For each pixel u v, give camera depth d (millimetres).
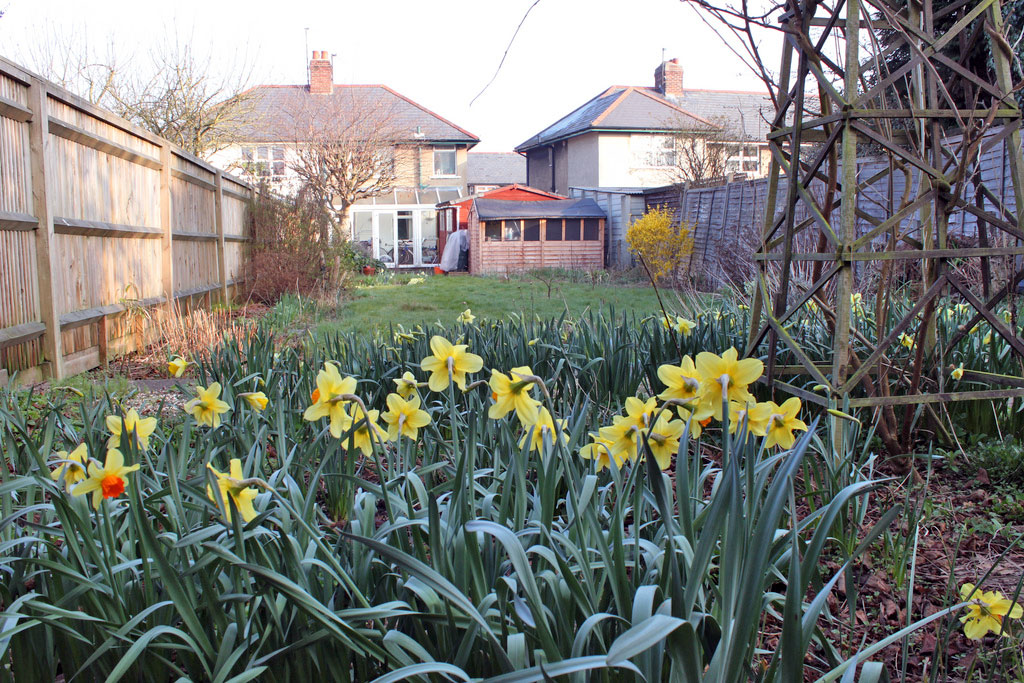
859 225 9195
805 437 1168
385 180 25906
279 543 1414
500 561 1517
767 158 24609
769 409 1392
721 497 1124
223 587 1480
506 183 41875
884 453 3287
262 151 27797
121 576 1499
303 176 24328
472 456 1588
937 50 2854
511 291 14328
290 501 1591
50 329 5438
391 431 1678
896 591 2078
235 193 12430
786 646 1068
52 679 1451
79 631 1418
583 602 1270
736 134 23266
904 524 2473
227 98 20344
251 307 11711
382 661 1326
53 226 5477
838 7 2811
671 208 18719
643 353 3787
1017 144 2904
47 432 2086
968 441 3336
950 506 2658
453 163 30891
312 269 12555
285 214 12727
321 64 29875
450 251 24016
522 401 1511
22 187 5180
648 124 27625
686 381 1328
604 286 15086
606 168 27844
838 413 1538
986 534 2455
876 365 3270
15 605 1312
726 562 1142
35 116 5270
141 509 1240
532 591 1171
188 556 1487
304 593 1165
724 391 1216
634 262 19781
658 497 1158
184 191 9406
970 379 3264
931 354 3369
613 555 1391
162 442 2410
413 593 1418
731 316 4613
